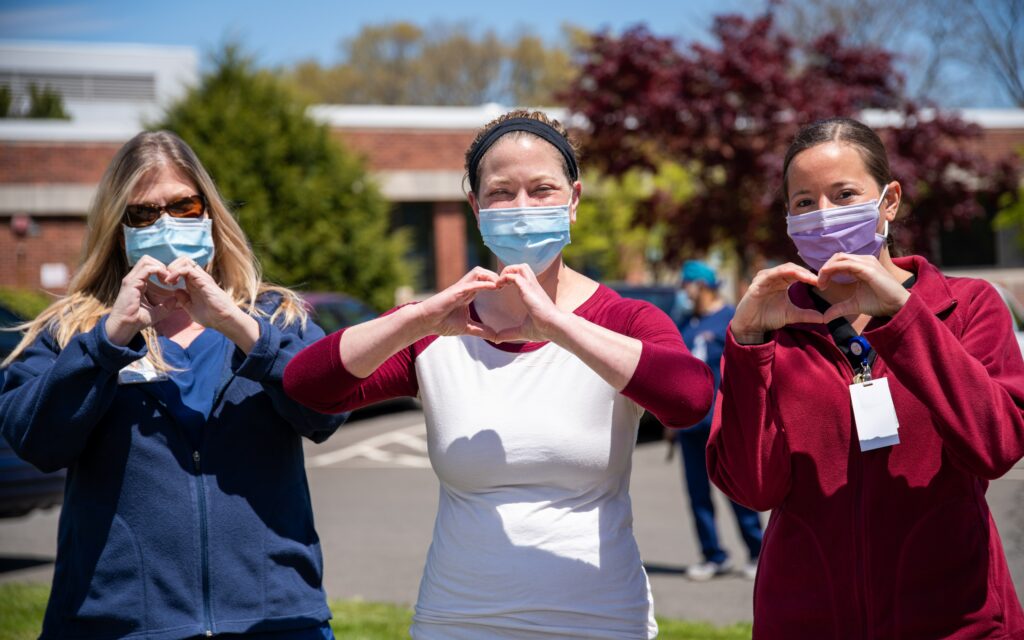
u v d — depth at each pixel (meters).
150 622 2.44
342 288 17.77
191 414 2.57
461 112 21.80
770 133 13.65
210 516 2.51
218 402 2.57
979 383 2.09
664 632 4.88
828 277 2.16
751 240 13.70
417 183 21.44
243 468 2.56
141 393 2.54
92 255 2.70
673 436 7.71
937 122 14.13
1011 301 10.62
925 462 2.20
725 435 2.34
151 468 2.50
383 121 21.33
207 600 2.48
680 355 2.24
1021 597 4.61
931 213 14.26
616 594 2.32
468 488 2.37
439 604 2.37
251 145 17.56
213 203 2.74
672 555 7.01
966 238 22.02
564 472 2.32
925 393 2.10
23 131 19.61
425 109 21.64
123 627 2.44
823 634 2.24
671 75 13.68
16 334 6.91
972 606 2.17
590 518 2.34
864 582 2.20
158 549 2.47
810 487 2.28
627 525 2.41
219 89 18.19
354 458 11.46
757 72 13.36
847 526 2.23
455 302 2.25
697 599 5.82
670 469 10.57
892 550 2.20
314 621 2.59
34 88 28.14
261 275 2.93
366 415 14.59
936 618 2.16
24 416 2.43
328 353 2.36
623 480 2.42
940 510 2.19
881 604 2.20
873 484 2.22
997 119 21.17
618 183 14.79
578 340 2.17
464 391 2.37
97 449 2.51
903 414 2.22
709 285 6.74
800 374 2.30
